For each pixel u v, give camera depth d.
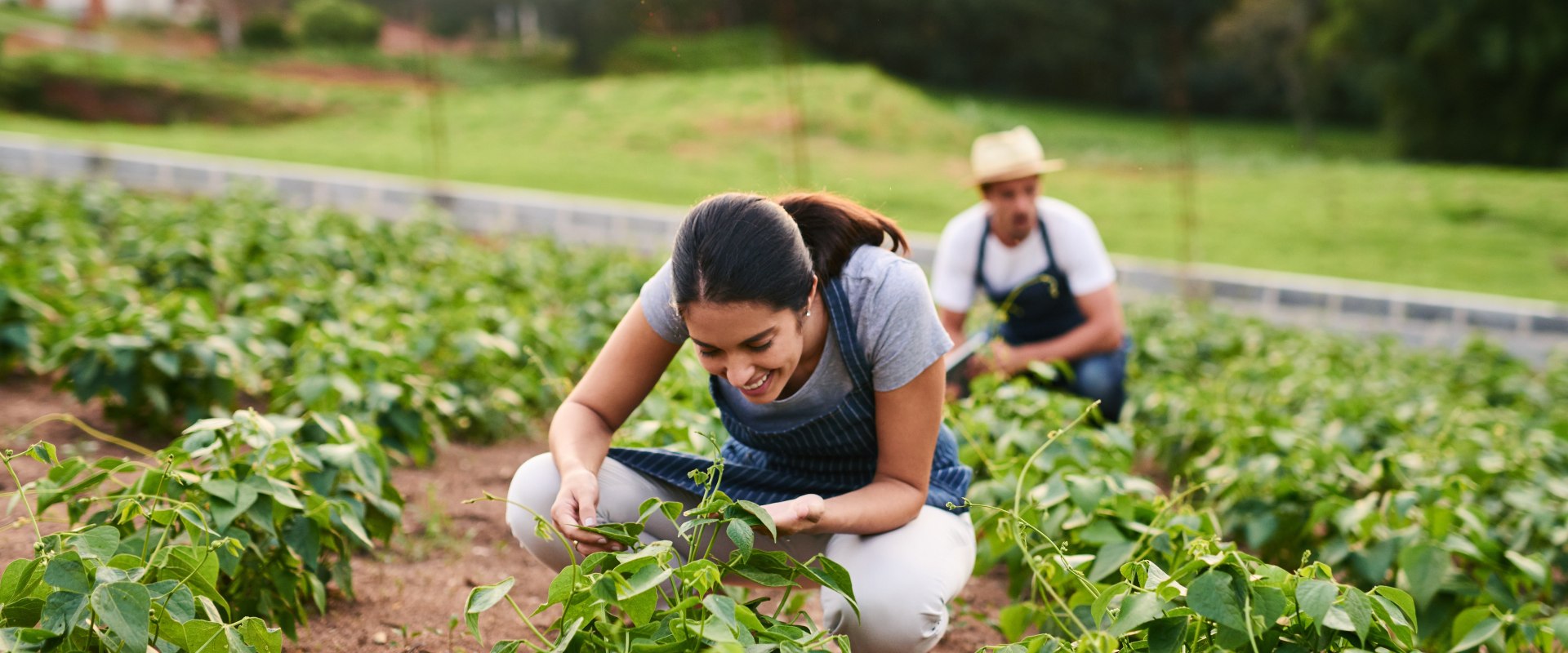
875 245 2.25
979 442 3.70
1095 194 20.53
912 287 2.16
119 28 28.72
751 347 2.00
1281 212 18.72
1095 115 35.16
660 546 1.92
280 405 3.68
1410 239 16.72
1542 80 27.92
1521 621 2.65
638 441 3.20
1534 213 18.16
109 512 2.49
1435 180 21.05
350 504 2.63
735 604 1.88
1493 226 17.67
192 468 2.63
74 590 1.88
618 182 17.61
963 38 36.88
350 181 11.18
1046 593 2.79
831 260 2.17
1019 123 30.16
